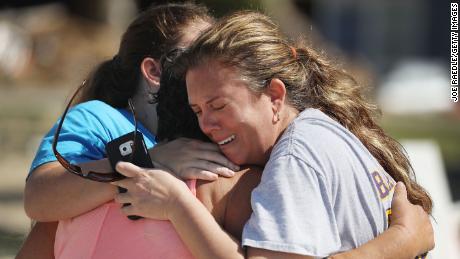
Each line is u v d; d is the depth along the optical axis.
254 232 6.89
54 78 65.81
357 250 7.16
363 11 79.44
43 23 69.38
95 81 9.91
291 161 7.05
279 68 7.50
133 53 9.60
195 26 9.51
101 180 7.39
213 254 6.96
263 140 7.43
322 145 7.23
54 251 8.30
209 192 7.42
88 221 7.64
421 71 67.00
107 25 69.62
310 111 7.64
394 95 63.50
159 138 8.19
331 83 8.27
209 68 7.25
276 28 7.77
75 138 8.48
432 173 16.09
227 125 7.32
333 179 7.16
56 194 7.84
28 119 47.25
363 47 79.69
